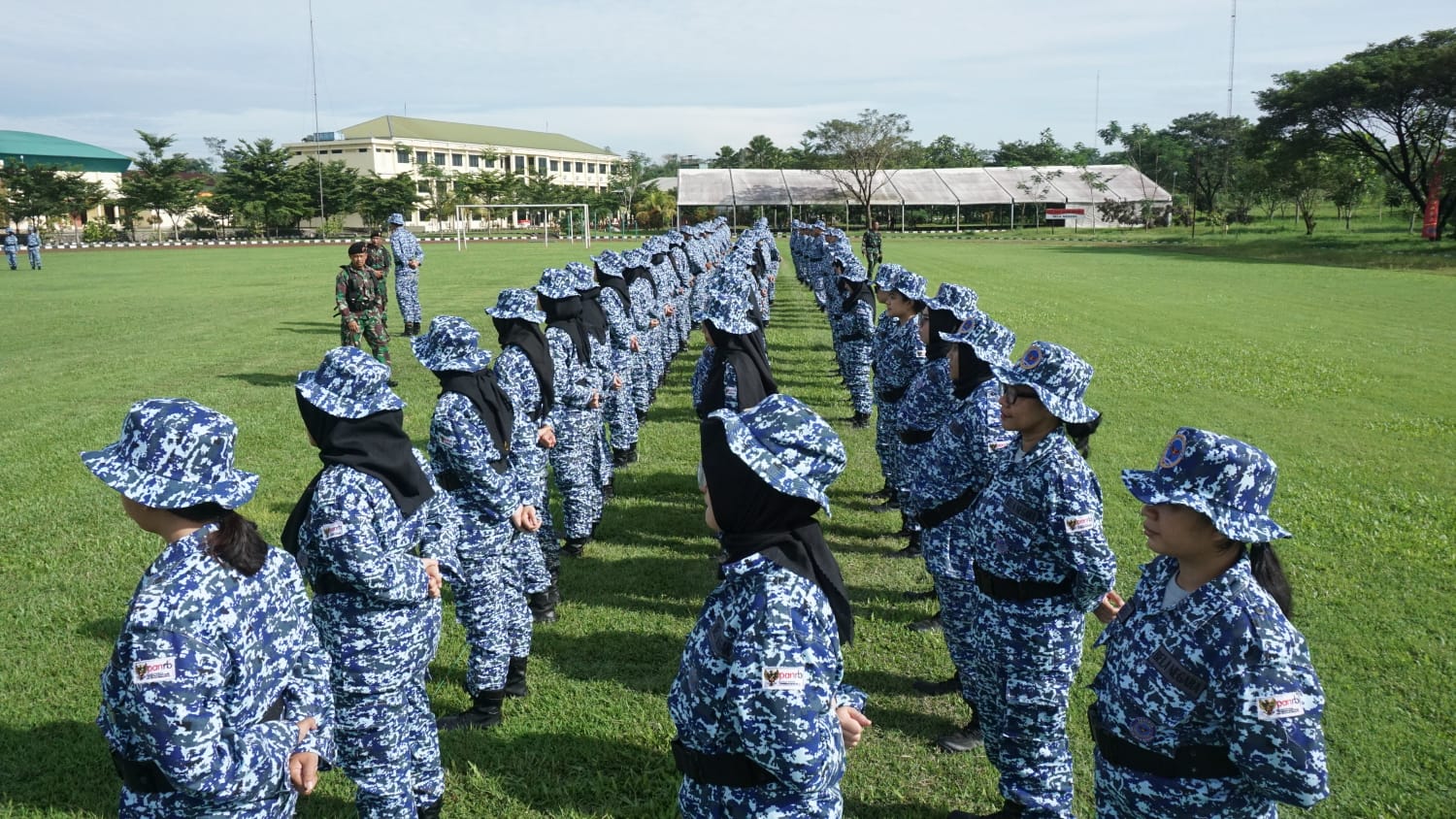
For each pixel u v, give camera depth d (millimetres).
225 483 2629
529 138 130875
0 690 5137
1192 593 2674
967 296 5863
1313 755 2393
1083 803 4309
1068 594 3625
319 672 2912
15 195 70000
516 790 4352
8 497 8352
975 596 3932
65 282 31031
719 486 2455
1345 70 51281
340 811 4211
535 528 4840
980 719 4043
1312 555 7230
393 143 103188
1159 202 78125
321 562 3422
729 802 2475
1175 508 2639
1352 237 58531
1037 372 3578
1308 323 20969
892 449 7578
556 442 6945
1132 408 12367
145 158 72688
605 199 95000
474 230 88688
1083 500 3490
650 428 11328
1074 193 78062
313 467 9297
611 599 6496
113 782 4363
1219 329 19891
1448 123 51688
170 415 2627
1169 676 2619
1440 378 14406
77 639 5742
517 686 5137
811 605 2373
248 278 32781
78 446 10055
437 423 4535
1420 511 8281
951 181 80438
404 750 3635
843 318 11203
